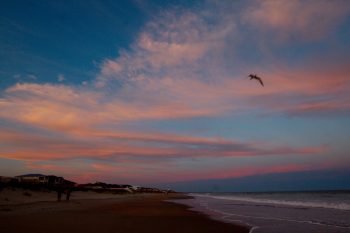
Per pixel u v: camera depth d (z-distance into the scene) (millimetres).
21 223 17922
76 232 15523
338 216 27875
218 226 20562
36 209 28141
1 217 20734
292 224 21953
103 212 29156
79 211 28828
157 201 63188
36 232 15016
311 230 19094
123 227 18391
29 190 50375
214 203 54312
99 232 15906
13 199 39094
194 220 24031
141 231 17047
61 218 21500
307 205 45969
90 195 77000
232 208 39750
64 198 52156
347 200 65625
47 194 52688
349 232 18344
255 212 32938
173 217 26281
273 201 62500
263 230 19062
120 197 83938
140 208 37781
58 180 75062
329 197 87812
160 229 18312
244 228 19812
